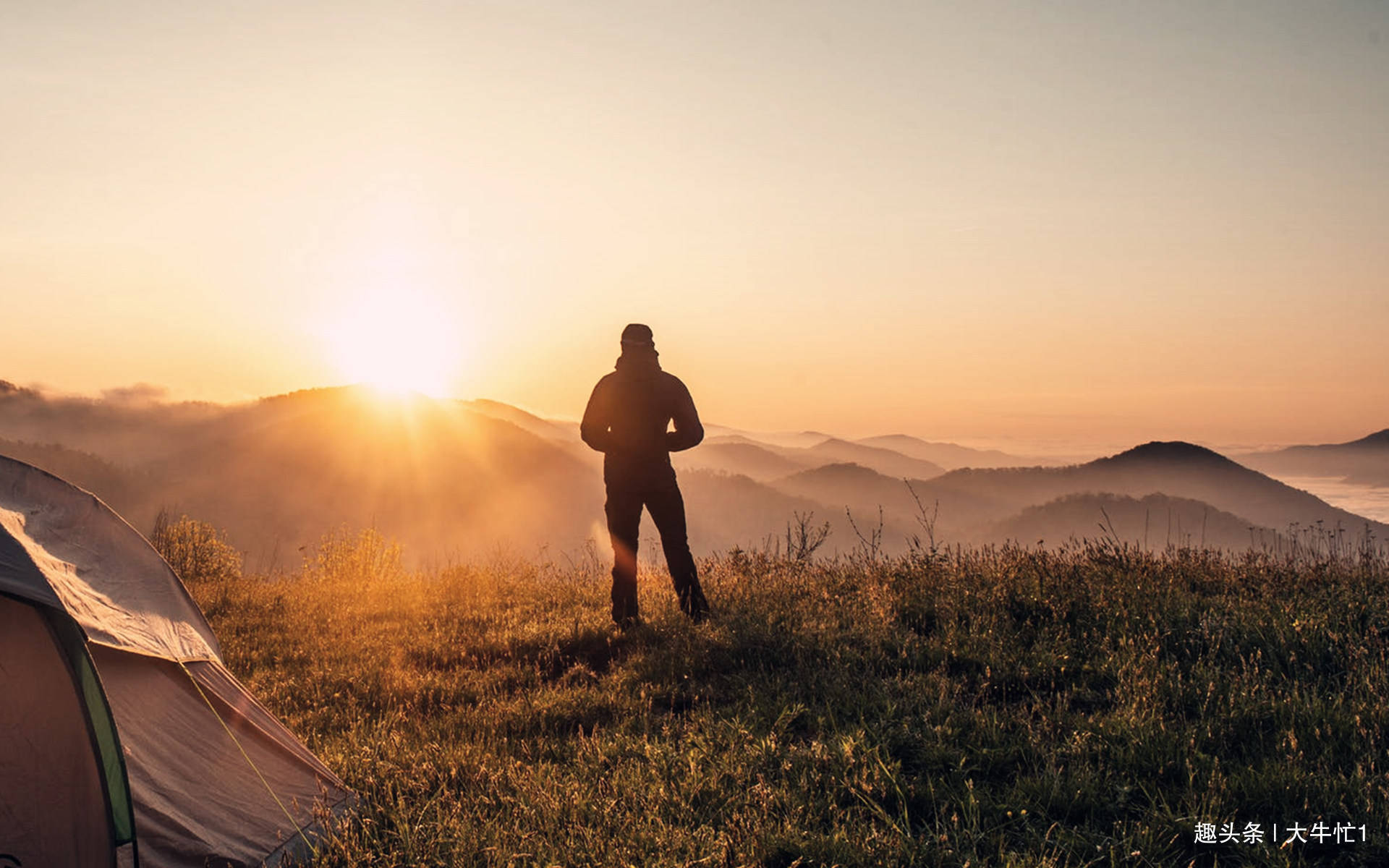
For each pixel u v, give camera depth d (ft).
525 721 18.62
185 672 13.11
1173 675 18.31
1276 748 14.85
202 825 12.30
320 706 20.70
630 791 14.32
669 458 27.45
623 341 27.63
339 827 13.55
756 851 12.34
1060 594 24.43
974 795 13.85
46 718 10.96
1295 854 12.13
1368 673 17.56
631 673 21.66
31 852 10.68
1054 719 16.81
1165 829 12.79
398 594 36.68
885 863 11.92
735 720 17.30
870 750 15.29
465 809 14.10
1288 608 21.84
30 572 10.87
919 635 23.34
